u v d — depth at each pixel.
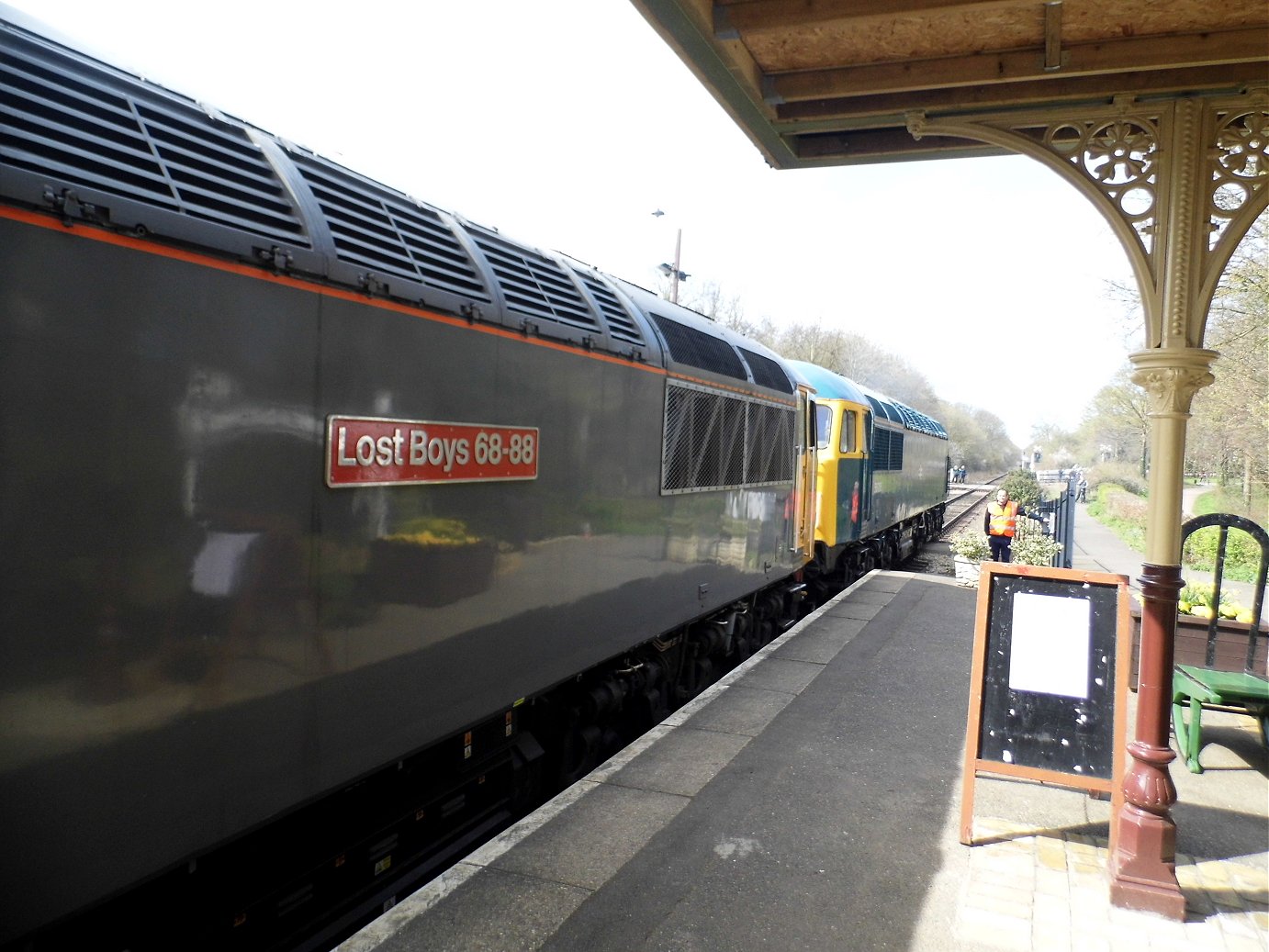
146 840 2.40
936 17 3.48
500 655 4.09
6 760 2.05
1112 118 3.83
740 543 7.59
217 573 2.59
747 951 3.24
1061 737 4.07
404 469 3.36
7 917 2.06
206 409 2.55
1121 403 37.00
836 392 12.21
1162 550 3.65
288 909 3.25
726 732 5.81
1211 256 3.62
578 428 4.71
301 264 2.87
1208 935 3.38
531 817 4.39
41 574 2.12
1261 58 3.46
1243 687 5.14
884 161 5.21
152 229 2.39
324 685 3.02
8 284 2.05
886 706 6.44
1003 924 3.44
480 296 3.87
